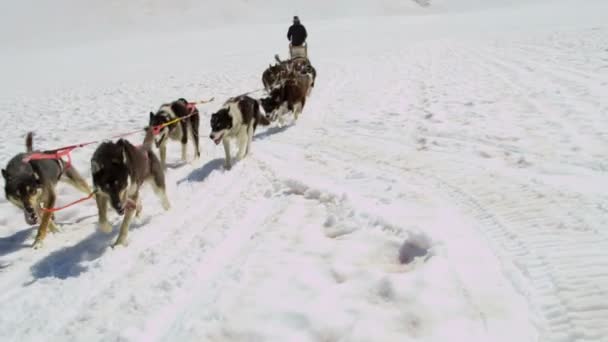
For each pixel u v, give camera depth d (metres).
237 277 3.79
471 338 2.84
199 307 3.49
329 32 34.44
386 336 2.95
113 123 10.95
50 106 13.94
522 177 5.35
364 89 12.57
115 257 4.52
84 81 19.42
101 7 64.62
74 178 5.66
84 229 5.43
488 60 15.52
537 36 20.97
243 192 6.09
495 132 7.35
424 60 17.23
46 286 4.11
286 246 4.30
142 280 4.02
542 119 7.82
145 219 5.57
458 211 4.61
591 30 20.53
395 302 3.28
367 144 7.49
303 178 6.05
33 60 30.95
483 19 38.25
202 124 10.52
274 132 9.20
